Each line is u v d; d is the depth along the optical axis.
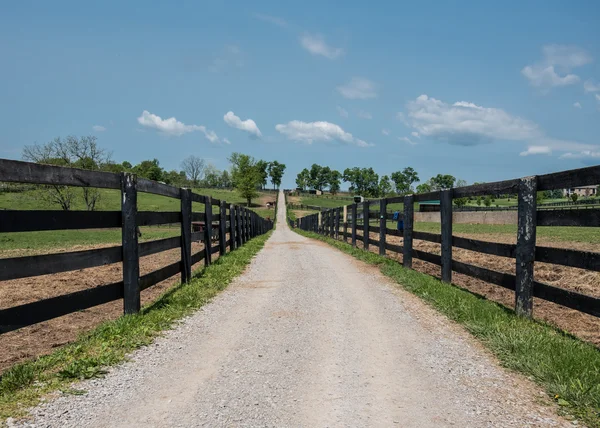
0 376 3.51
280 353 4.20
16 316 3.61
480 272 6.59
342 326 5.20
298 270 9.86
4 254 15.48
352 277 8.87
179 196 7.34
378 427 2.78
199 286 7.34
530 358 3.87
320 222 27.14
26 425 2.71
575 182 4.64
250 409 3.01
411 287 7.50
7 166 3.63
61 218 4.27
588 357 3.80
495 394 3.30
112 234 29.08
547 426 2.80
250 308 6.10
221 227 11.85
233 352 4.22
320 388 3.38
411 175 161.88
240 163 103.19
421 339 4.70
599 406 3.00
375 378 3.60
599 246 14.68
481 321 5.13
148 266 10.88
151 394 3.24
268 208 99.44
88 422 2.79
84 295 4.48
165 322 5.18
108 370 3.71
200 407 3.03
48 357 3.91
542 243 16.12
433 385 3.47
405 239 9.87
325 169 170.50
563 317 6.27
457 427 2.79
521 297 5.44
